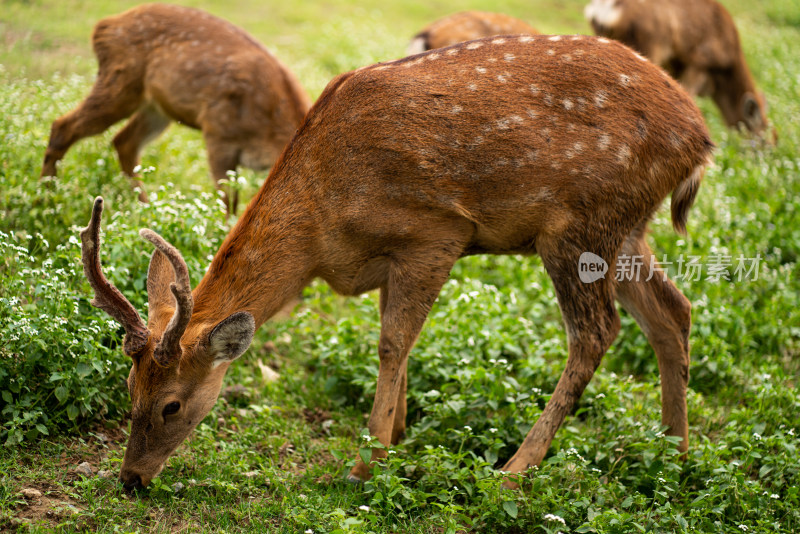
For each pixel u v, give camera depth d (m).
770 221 9.95
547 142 5.74
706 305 8.13
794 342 8.32
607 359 8.05
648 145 5.89
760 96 14.59
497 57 5.91
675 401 6.39
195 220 7.02
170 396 5.25
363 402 7.10
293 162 5.69
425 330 7.50
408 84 5.71
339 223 5.68
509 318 7.82
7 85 10.36
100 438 5.89
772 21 23.84
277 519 5.32
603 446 6.31
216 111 9.05
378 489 5.46
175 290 4.89
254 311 5.59
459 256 5.99
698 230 9.44
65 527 4.93
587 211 5.86
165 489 5.36
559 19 22.59
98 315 6.18
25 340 5.76
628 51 6.11
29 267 6.55
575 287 5.99
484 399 6.55
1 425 5.62
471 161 5.68
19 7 15.70
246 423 6.50
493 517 5.41
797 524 5.67
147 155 9.99
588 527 5.20
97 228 4.96
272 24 18.34
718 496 5.70
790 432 6.27
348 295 6.12
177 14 9.30
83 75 12.36
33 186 7.89
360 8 20.75
